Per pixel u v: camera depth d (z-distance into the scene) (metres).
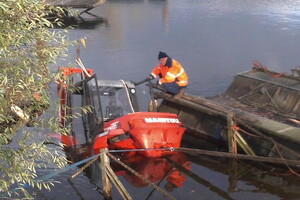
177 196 6.90
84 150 8.55
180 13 32.66
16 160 4.53
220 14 31.81
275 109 9.98
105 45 20.78
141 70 16.12
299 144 7.69
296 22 27.47
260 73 11.48
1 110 4.35
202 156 8.66
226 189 7.21
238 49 19.89
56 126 4.96
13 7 4.04
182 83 10.32
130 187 7.21
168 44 21.14
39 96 4.81
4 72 4.10
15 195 6.67
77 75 9.96
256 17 29.94
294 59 17.80
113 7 37.06
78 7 31.72
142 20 29.39
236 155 7.60
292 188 7.25
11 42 4.17
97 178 7.45
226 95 11.45
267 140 8.36
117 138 8.41
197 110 9.73
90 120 8.66
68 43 4.86
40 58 4.57
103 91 8.89
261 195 7.01
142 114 8.46
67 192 6.91
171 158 8.49
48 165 7.81
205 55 18.72
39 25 4.46
